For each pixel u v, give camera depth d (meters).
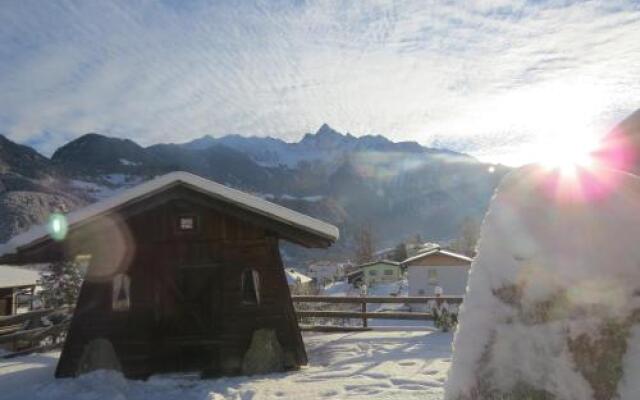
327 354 12.35
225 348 11.20
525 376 3.22
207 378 10.91
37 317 13.89
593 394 2.96
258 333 11.18
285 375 10.48
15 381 10.81
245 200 11.16
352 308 26.16
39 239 10.61
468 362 3.46
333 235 10.95
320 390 8.75
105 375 10.80
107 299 11.36
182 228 11.56
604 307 3.06
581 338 3.07
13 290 27.12
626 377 2.89
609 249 3.17
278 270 11.48
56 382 10.56
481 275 3.63
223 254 11.49
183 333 11.34
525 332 3.28
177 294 11.42
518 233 3.54
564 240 3.34
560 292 3.22
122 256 11.49
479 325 3.49
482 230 3.82
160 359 11.19
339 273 88.69
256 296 12.83
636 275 3.05
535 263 3.37
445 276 41.47
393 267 67.56
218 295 11.40
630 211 3.23
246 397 8.74
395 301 15.73
